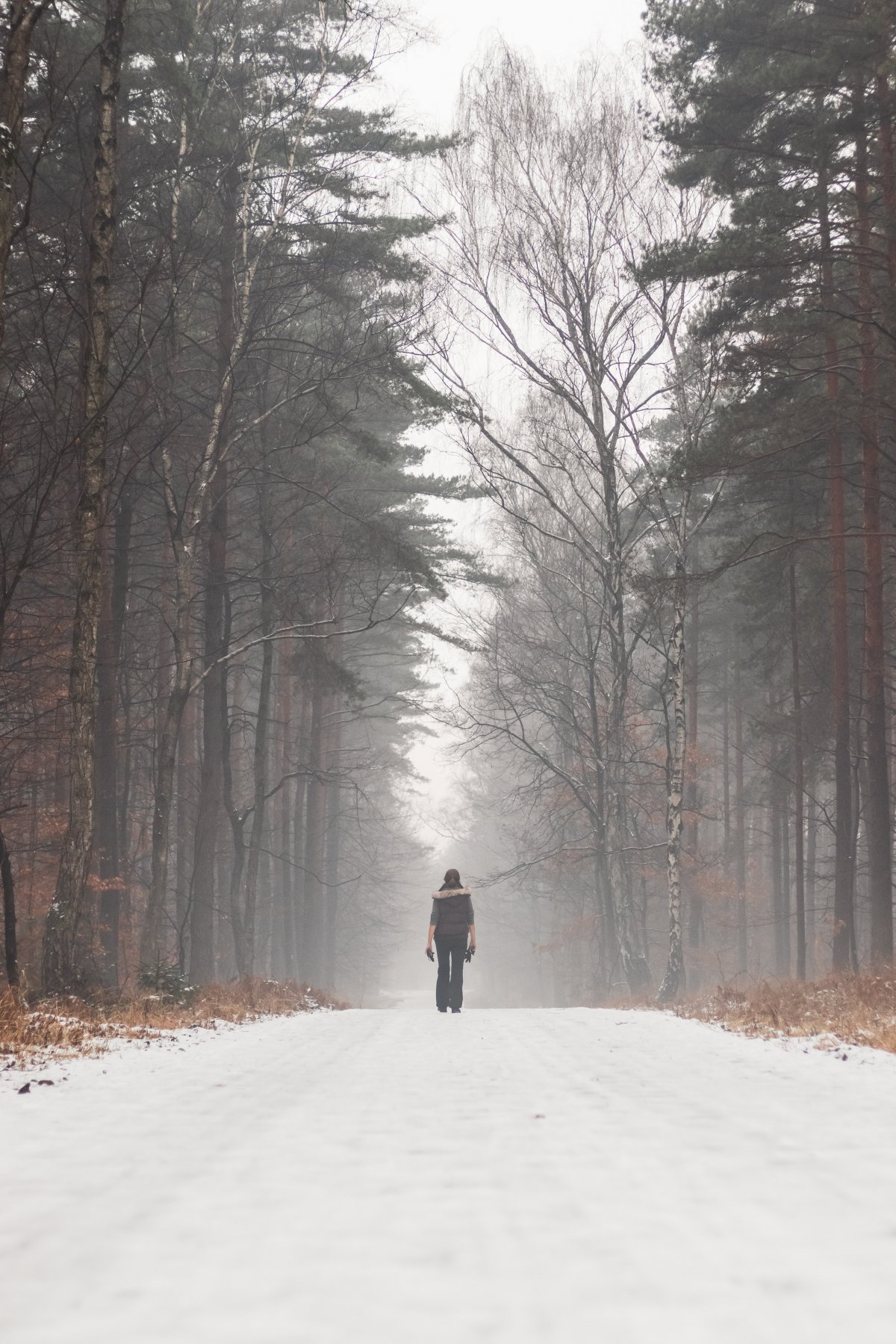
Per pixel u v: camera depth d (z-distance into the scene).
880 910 24.92
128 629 31.48
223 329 25.33
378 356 24.34
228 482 27.89
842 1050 10.13
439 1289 2.86
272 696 47.47
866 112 21.27
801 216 21.84
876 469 25.14
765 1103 6.46
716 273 21.94
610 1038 11.75
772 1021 14.34
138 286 21.55
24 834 30.78
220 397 23.80
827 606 33.53
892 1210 3.75
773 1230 3.49
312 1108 6.38
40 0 15.11
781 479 30.52
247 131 24.30
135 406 18.59
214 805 27.14
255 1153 4.92
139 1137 5.41
